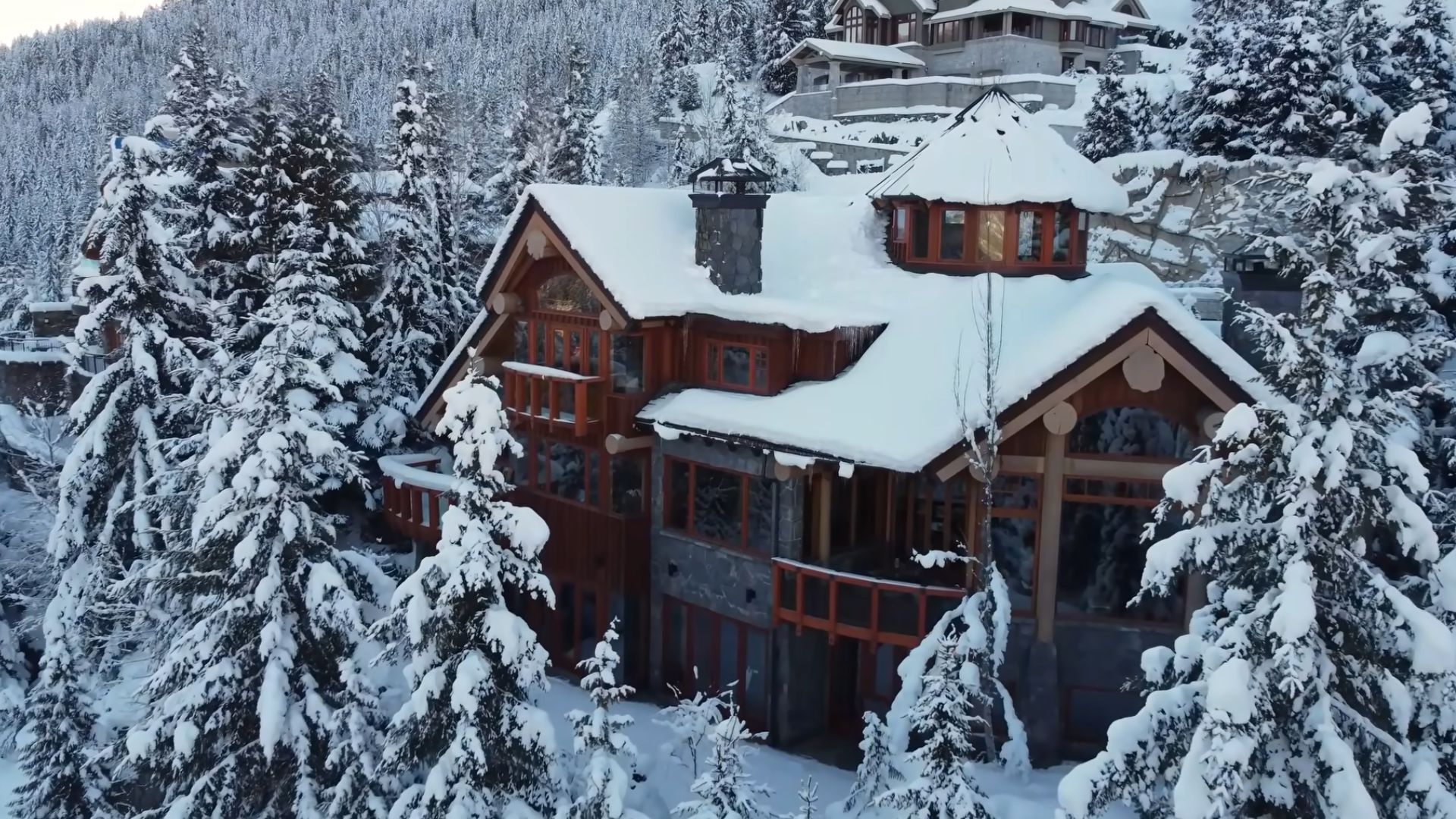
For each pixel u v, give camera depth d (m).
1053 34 75.38
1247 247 26.17
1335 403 13.06
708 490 25.81
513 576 17.31
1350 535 13.23
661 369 26.75
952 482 23.95
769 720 24.56
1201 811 12.55
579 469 28.47
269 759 18.47
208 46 52.94
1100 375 20.69
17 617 38.34
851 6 81.44
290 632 19.50
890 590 21.98
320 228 36.38
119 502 31.48
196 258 37.81
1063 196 26.34
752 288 26.77
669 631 27.08
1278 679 13.19
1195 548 13.98
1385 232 17.17
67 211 113.06
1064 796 13.88
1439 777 12.88
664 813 19.62
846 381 24.19
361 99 136.12
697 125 70.38
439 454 34.84
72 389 51.88
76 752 24.56
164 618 25.39
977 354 22.56
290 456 19.16
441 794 16.34
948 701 14.90
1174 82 62.91
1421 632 12.52
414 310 38.00
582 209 26.86
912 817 14.48
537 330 28.67
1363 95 39.91
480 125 68.19
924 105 67.25
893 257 28.69
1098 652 21.94
